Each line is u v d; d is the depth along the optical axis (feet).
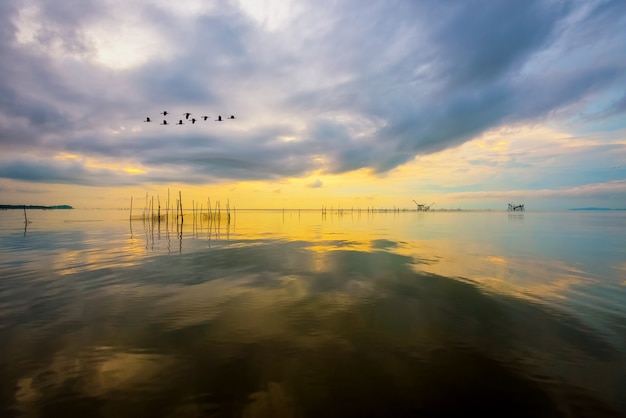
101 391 28.14
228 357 34.01
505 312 47.26
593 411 25.57
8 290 58.70
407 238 146.72
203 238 148.15
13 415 25.12
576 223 260.21
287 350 35.60
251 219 384.47
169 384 29.14
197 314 46.62
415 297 54.65
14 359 33.60
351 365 32.42
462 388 28.58
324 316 45.83
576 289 59.00
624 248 108.78
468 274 71.26
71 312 47.44
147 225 247.50
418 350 35.63
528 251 103.30
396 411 25.59
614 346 36.32
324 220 353.72
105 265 81.87
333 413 25.36
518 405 26.30
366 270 75.66
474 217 423.23
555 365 32.37
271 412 25.44
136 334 39.81
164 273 72.59
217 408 25.95
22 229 197.47
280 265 81.76
